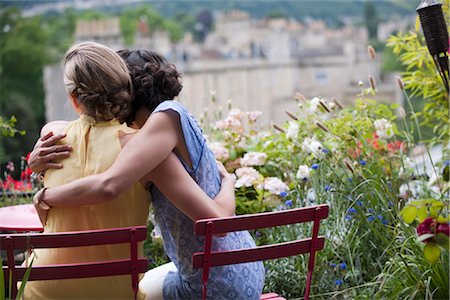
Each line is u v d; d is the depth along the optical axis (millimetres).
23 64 44938
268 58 55281
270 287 3404
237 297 2465
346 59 55375
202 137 2475
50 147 2408
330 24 58656
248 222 2281
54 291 2359
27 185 4496
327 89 54906
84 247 2379
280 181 3754
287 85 54750
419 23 3246
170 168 2352
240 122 4375
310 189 3854
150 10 57938
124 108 2438
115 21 55438
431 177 3686
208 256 2281
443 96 4516
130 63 2562
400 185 3734
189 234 2432
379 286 3172
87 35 52250
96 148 2383
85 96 2385
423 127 4727
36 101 44000
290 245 2408
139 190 2383
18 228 3150
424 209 2555
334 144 3928
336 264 3393
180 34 58500
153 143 2332
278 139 4234
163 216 2443
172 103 2416
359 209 3393
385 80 39312
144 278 2590
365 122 4031
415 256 3018
